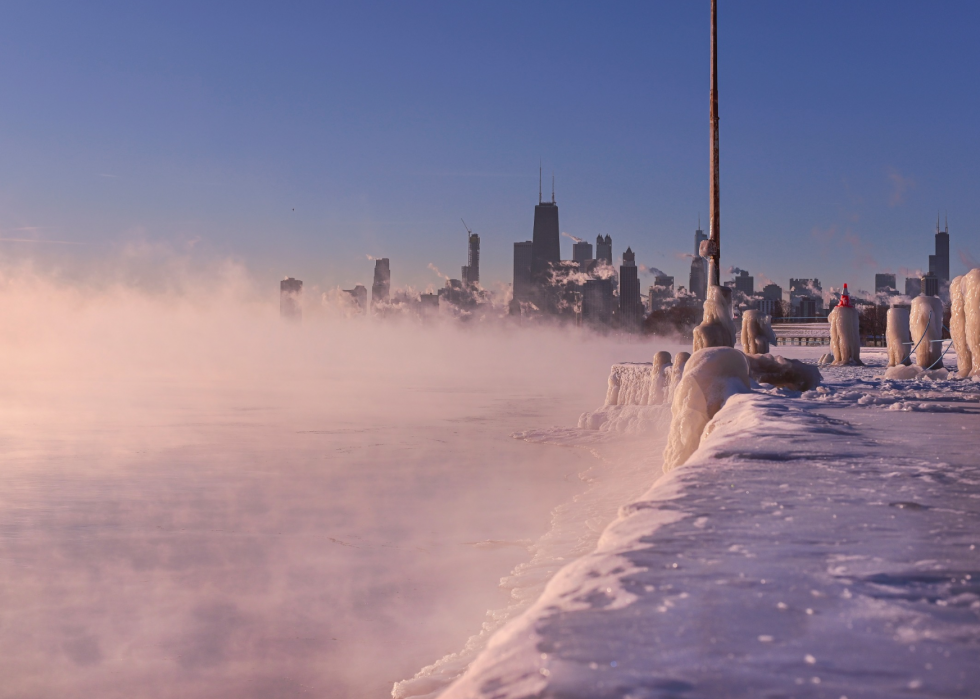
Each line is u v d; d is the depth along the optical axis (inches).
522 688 79.4
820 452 262.2
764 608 103.7
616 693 76.9
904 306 1167.0
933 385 727.7
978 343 820.6
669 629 95.7
